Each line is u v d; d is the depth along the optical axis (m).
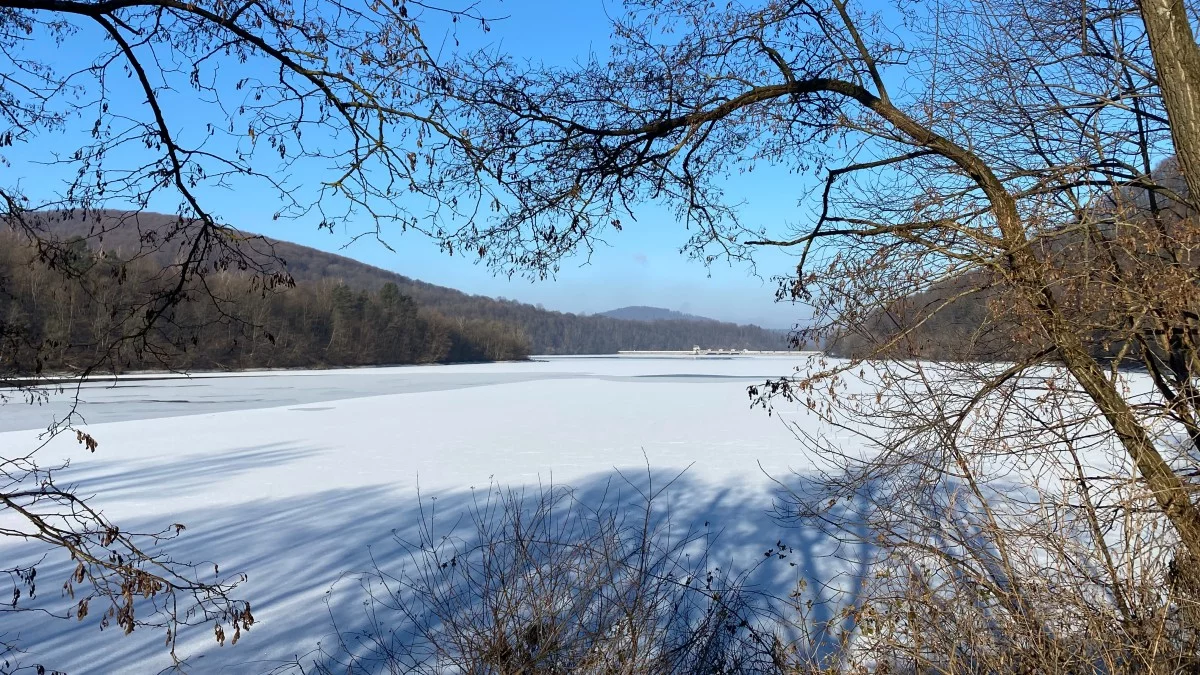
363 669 5.45
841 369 3.80
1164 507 3.35
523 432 20.11
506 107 3.94
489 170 3.75
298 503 11.45
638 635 3.94
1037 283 3.48
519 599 4.03
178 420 24.34
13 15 3.71
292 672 5.54
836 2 4.25
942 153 3.98
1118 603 3.35
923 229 3.81
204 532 9.77
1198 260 3.58
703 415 24.39
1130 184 4.00
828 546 7.73
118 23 3.30
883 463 3.88
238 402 32.28
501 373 62.84
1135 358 4.09
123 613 3.11
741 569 7.10
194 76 3.44
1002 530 3.51
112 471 14.51
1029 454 3.73
